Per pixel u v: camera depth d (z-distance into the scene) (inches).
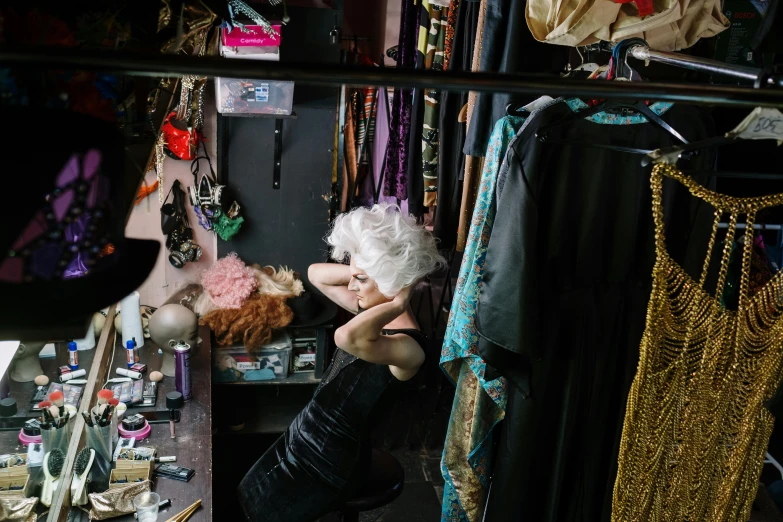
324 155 135.6
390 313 81.3
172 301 130.5
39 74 40.1
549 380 76.2
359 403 89.1
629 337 76.7
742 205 48.1
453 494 89.0
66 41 45.6
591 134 68.3
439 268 87.0
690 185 47.4
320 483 90.2
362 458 91.6
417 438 153.7
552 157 69.1
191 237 135.7
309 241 140.3
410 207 138.7
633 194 70.6
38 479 76.1
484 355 72.1
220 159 131.4
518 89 27.0
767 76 40.4
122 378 108.1
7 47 21.8
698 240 70.8
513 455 78.2
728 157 108.0
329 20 126.8
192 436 95.6
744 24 97.8
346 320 152.5
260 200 136.1
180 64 23.6
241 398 144.7
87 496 79.4
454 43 112.7
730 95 29.3
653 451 57.9
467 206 104.3
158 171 116.8
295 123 132.4
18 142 28.4
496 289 68.5
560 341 75.5
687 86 28.8
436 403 161.3
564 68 88.0
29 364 99.6
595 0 66.6
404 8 131.0
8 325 29.7
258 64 24.5
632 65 87.0
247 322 126.6
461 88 26.6
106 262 31.8
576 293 73.9
